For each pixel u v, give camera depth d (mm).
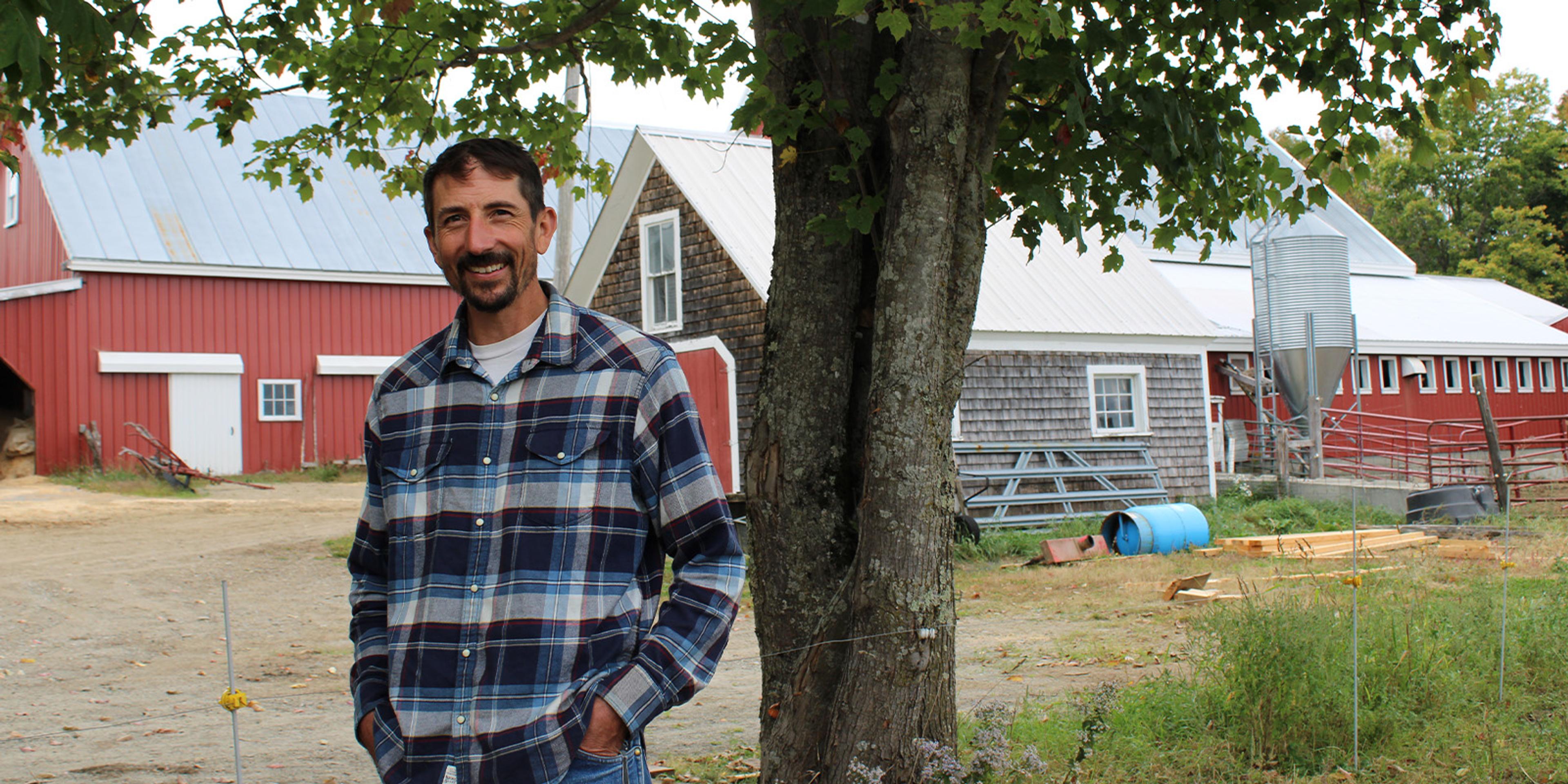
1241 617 5684
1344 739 5051
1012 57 4395
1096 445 18828
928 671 3975
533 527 2195
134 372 24250
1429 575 10438
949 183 4086
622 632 2201
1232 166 5910
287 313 26188
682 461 2275
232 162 28406
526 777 2113
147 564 13641
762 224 17219
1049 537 16188
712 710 6965
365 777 5602
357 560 2406
